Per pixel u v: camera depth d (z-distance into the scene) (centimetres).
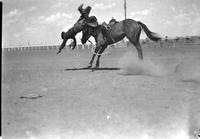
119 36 1226
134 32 1195
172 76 1090
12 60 2464
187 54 2312
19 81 1068
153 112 576
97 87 887
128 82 966
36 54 4119
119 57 2406
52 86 936
